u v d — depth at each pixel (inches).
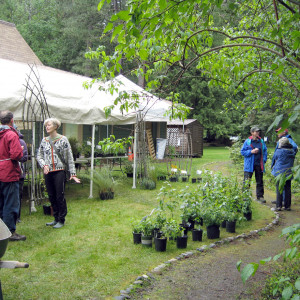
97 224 239.1
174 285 146.0
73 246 192.1
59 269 159.8
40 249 186.4
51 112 292.8
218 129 1333.7
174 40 158.2
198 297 135.6
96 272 157.2
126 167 496.1
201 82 1279.5
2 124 186.2
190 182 445.1
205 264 170.1
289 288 71.8
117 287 142.6
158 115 417.7
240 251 190.7
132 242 200.8
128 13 96.7
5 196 187.9
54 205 232.4
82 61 1136.2
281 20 131.3
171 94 209.2
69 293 136.6
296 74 220.5
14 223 194.1
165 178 467.2
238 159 621.9
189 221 227.5
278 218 265.9
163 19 111.9
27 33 1333.7
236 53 212.4
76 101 319.9
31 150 272.5
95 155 410.9
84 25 1104.2
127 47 131.0
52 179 226.5
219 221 210.7
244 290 141.7
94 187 364.8
